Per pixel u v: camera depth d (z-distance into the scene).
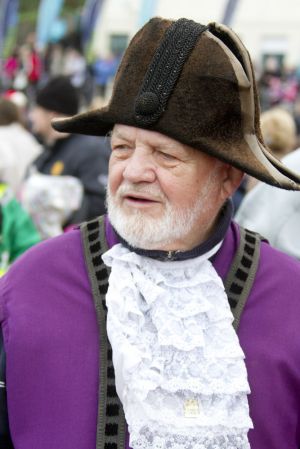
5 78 21.50
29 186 6.57
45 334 2.70
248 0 31.73
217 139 2.54
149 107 2.48
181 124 2.50
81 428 2.60
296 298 2.83
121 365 2.54
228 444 2.53
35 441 2.62
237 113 2.54
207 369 2.60
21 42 28.23
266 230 4.11
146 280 2.68
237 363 2.62
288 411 2.71
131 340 2.59
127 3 29.14
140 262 2.72
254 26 31.78
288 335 2.75
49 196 6.49
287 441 2.71
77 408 2.62
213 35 2.56
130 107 2.54
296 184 2.54
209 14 25.66
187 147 2.55
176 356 2.60
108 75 22.62
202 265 2.77
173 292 2.71
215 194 2.69
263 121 6.31
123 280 2.69
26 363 2.67
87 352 2.68
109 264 2.76
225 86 2.50
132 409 2.52
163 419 2.49
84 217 6.69
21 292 2.78
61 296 2.76
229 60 2.50
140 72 2.55
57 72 22.39
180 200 2.58
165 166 2.56
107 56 26.48
